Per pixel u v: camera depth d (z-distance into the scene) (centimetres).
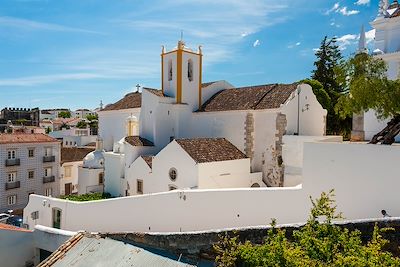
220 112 2878
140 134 3155
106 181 3175
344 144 1330
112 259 975
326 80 4500
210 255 1012
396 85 1332
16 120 8131
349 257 696
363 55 1458
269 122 2577
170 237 1073
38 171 3941
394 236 913
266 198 1498
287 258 736
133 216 1788
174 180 2305
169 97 3108
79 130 6750
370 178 1270
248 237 998
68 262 1001
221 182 2292
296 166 2373
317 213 917
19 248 1454
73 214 1994
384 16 2038
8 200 3616
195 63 3219
